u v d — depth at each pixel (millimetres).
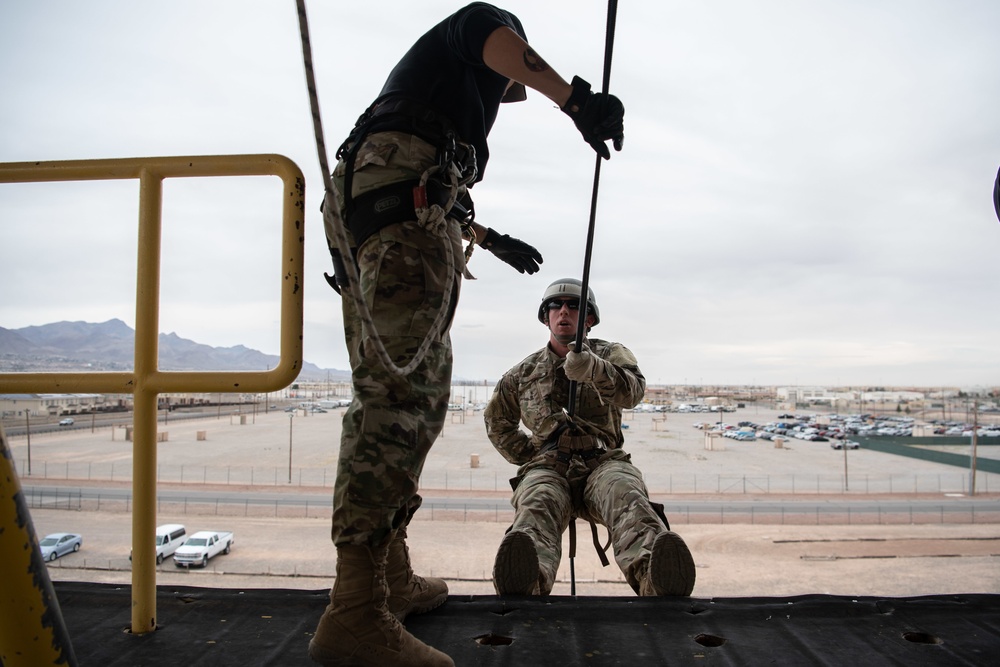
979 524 34531
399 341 1505
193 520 31703
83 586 2176
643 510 2707
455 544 26078
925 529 32750
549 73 1607
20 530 782
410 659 1526
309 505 36562
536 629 1924
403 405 1509
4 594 777
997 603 2090
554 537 2783
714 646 1827
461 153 1668
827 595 2146
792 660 1733
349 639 1503
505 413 3531
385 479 1485
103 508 33375
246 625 1897
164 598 2066
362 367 1509
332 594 1540
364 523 1495
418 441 1528
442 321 1566
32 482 42312
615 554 2670
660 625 1957
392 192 1541
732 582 22438
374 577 1516
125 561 22875
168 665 1651
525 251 2465
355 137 1649
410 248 1525
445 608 2068
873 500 42875
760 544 28406
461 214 1749
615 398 3027
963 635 1890
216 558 24328
